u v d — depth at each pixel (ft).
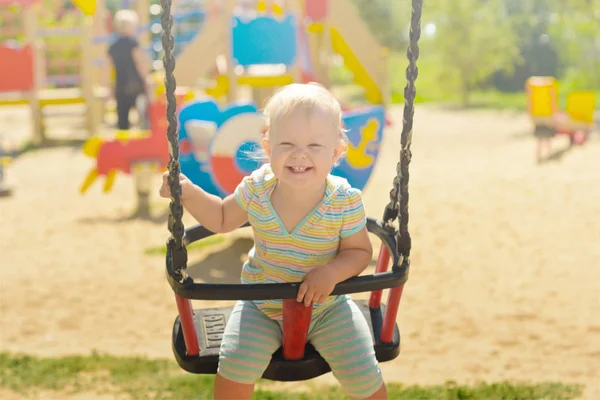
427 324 17.62
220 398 7.82
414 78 7.31
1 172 31.94
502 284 20.11
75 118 55.52
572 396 13.52
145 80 39.75
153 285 20.67
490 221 26.00
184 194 8.08
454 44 62.08
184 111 23.29
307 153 7.47
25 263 22.66
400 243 7.71
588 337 16.58
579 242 23.43
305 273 8.11
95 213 28.43
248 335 7.89
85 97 44.93
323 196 7.93
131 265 22.33
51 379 14.64
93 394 13.99
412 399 13.42
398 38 80.23
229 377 7.79
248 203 8.14
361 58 38.04
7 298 19.79
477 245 23.49
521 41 66.95
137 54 39.75
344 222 7.95
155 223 26.86
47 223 27.07
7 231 26.11
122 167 28.55
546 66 67.00
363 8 79.10
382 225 8.72
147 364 15.42
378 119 21.85
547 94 36.24
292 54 34.53
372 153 21.91
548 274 20.75
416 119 52.54
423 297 19.33
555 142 39.83
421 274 21.04
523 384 14.15
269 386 14.69
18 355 15.88
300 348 7.81
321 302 7.45
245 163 21.31
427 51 77.51
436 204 28.43
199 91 45.91
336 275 7.52
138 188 29.94
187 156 23.11
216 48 32.91
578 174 32.09
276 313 8.08
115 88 40.09
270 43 33.88
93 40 48.16
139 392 14.05
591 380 14.43
